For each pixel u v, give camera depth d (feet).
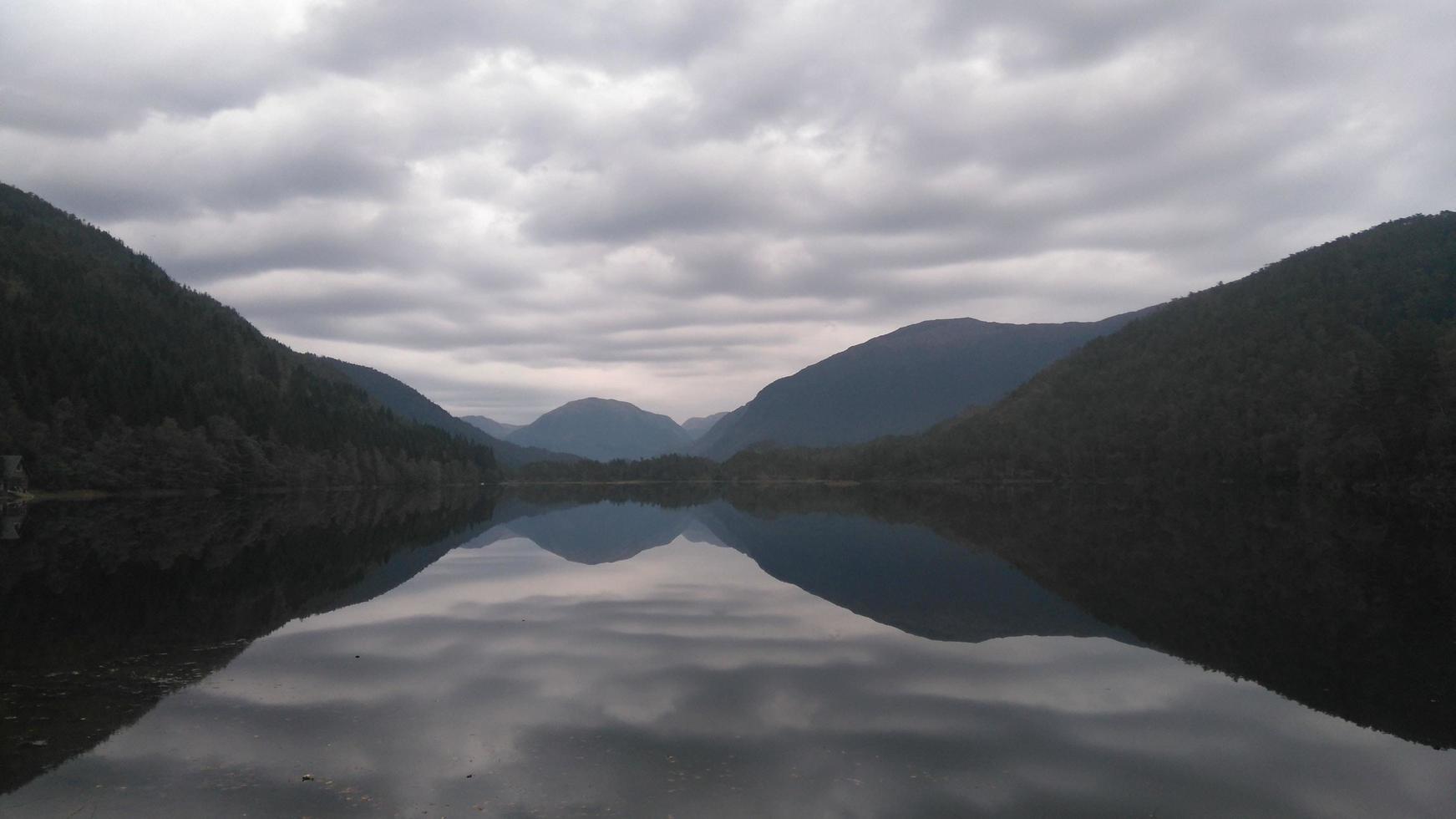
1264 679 73.61
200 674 72.79
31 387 362.94
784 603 113.19
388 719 60.34
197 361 525.75
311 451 502.79
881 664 78.59
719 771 50.65
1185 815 45.42
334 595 118.11
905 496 493.36
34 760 51.67
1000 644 87.51
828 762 52.26
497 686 69.62
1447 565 143.33
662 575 144.87
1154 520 256.93
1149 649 85.25
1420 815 45.80
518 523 288.10
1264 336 509.35
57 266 558.97
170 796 46.37
